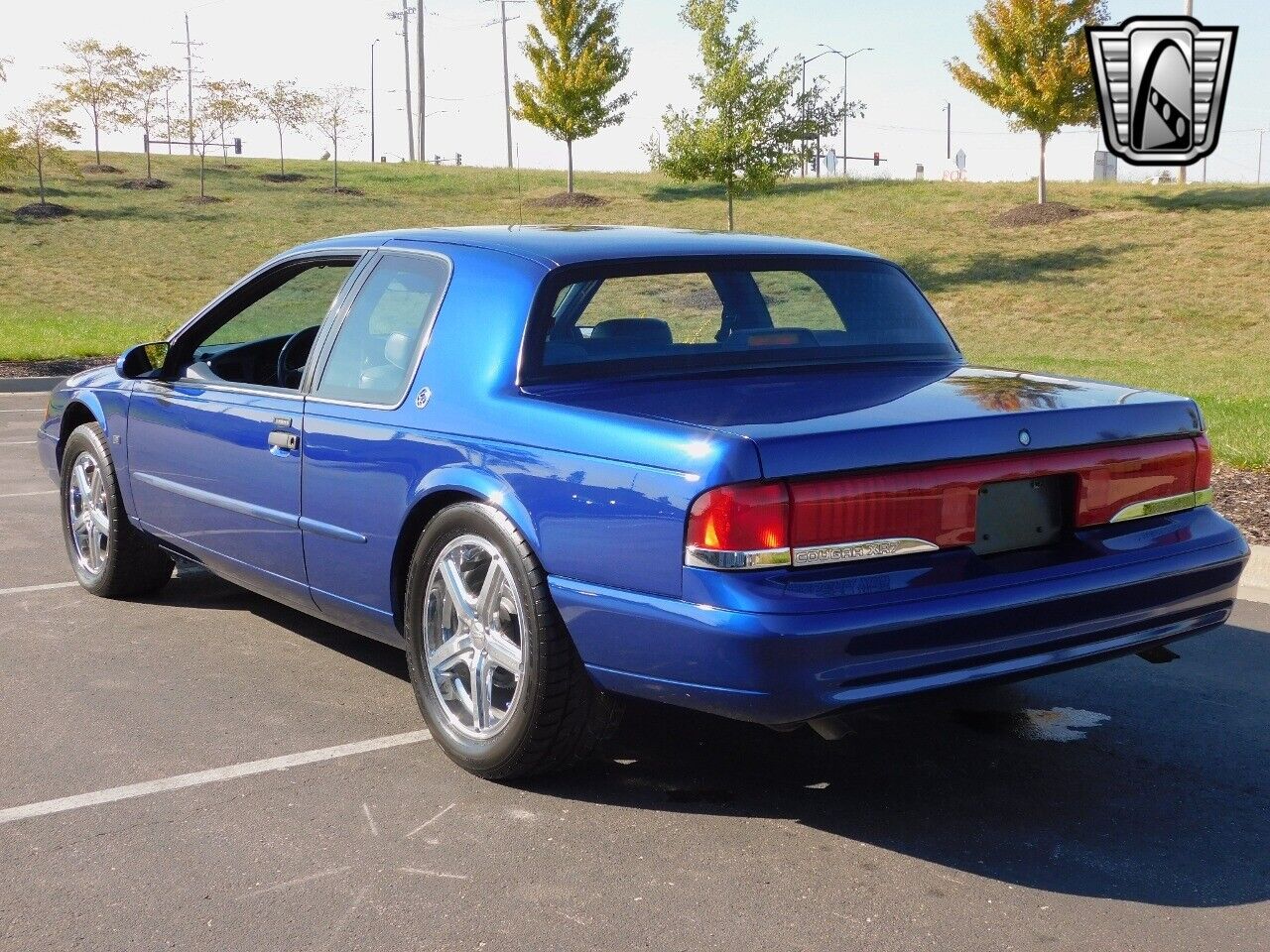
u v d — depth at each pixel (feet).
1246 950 9.66
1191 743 14.16
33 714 14.90
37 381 54.44
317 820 12.04
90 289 101.76
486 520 12.35
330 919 10.17
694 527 10.60
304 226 134.51
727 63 99.40
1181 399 12.98
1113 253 109.29
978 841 11.60
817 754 13.74
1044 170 125.59
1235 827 11.94
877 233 123.65
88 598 20.17
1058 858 11.27
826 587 10.54
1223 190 131.03
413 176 179.63
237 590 20.75
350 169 190.39
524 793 12.67
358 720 14.74
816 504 10.59
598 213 139.85
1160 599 12.14
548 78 142.51
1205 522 12.92
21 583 21.02
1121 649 12.07
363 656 17.20
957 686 11.03
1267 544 21.66
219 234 128.57
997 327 87.86
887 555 10.89
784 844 11.53
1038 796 12.64
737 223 130.72
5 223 129.29
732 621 10.34
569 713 12.15
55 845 11.52
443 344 13.53
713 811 12.25
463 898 10.51
